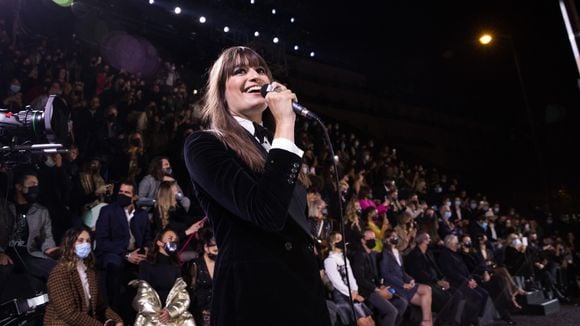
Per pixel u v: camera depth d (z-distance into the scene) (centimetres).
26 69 916
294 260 122
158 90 1130
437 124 2275
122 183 539
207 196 128
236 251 120
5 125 253
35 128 253
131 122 862
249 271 117
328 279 576
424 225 875
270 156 117
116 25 1470
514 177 2158
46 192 555
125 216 512
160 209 576
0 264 413
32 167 505
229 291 118
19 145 258
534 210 1565
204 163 123
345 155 1236
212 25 1518
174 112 1027
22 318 367
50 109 252
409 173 1388
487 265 780
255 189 114
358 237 657
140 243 534
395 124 2156
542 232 1353
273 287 116
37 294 434
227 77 145
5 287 413
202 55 1540
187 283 488
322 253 583
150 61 1458
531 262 905
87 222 554
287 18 1653
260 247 120
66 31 1389
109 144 762
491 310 740
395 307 609
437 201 1224
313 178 782
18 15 1217
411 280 665
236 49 150
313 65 2005
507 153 2206
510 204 2117
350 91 2100
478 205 1362
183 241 542
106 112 817
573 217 1919
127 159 721
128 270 499
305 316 116
